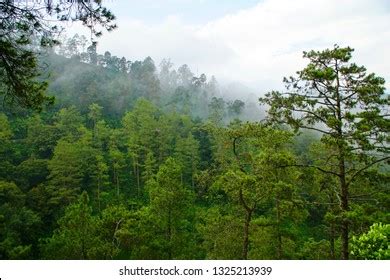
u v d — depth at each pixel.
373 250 9.62
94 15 8.08
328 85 15.47
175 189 24.95
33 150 60.03
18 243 34.88
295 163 16.61
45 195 46.72
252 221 21.03
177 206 24.91
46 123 73.56
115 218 23.81
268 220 20.95
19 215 38.28
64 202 47.72
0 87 8.88
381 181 15.54
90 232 23.44
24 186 48.75
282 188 17.16
